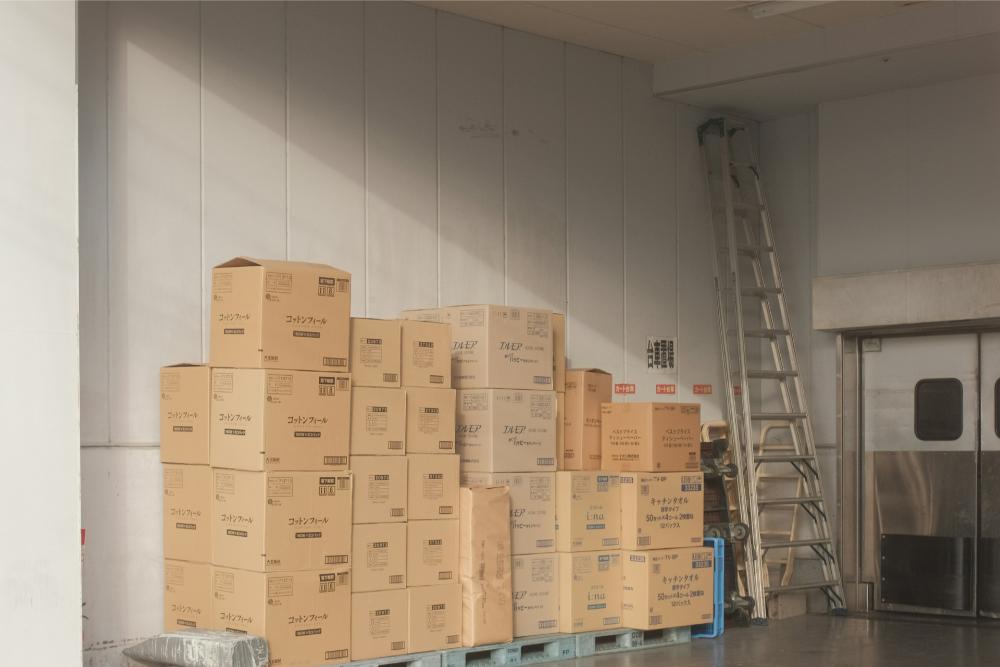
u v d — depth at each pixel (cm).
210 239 573
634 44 756
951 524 778
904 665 592
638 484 634
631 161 788
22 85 424
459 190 684
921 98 782
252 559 500
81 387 525
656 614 632
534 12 689
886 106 796
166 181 559
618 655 618
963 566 770
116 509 534
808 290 847
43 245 425
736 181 850
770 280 859
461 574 570
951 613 773
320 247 616
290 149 607
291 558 504
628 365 777
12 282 419
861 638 679
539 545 608
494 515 576
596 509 628
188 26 570
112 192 539
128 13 549
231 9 587
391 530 543
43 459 421
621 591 637
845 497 816
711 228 833
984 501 766
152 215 553
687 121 830
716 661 602
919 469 793
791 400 829
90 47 535
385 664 536
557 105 742
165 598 540
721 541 690
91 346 530
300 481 508
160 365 552
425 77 670
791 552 805
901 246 786
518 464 600
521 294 714
